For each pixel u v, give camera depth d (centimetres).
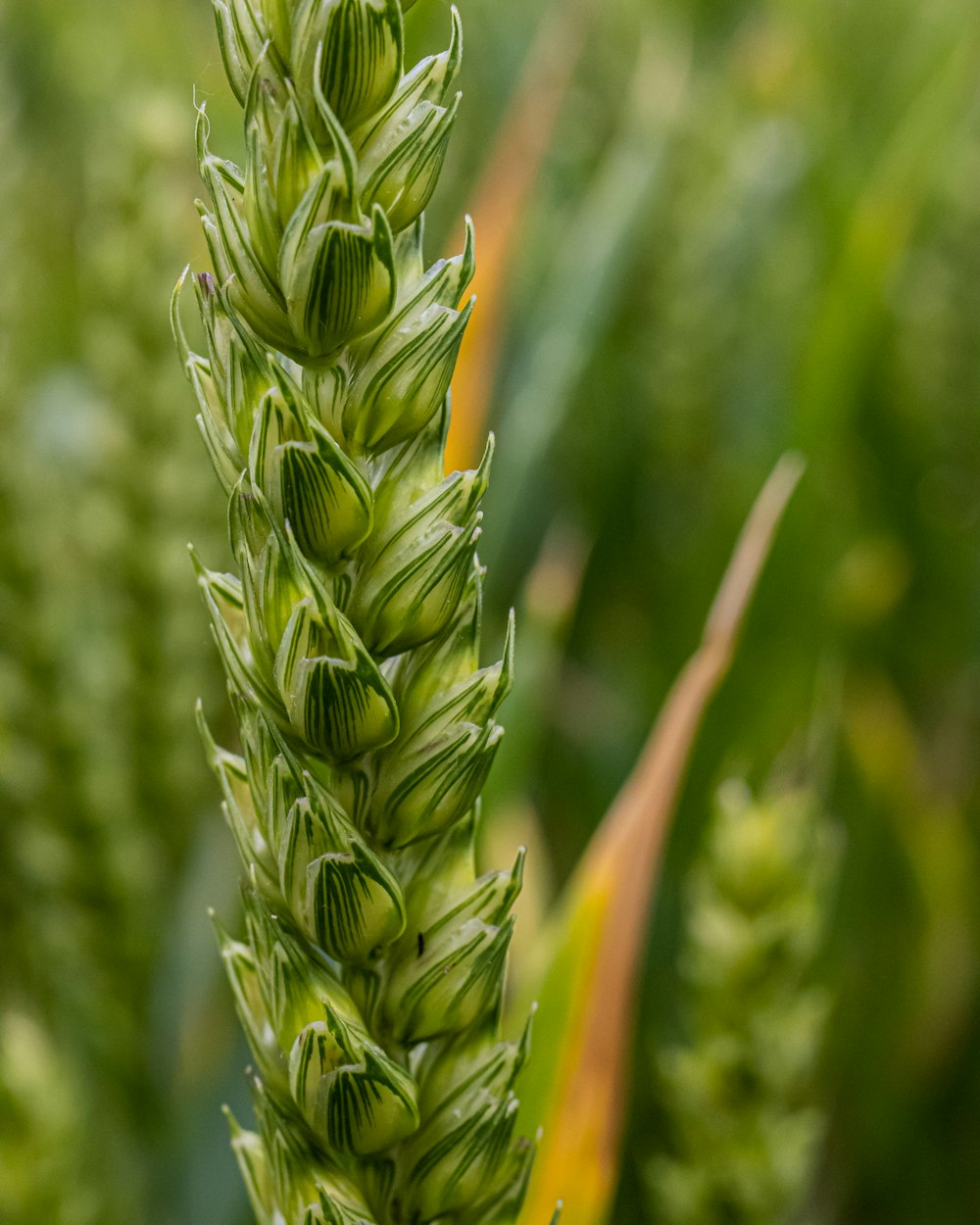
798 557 31
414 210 14
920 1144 30
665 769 19
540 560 30
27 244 42
